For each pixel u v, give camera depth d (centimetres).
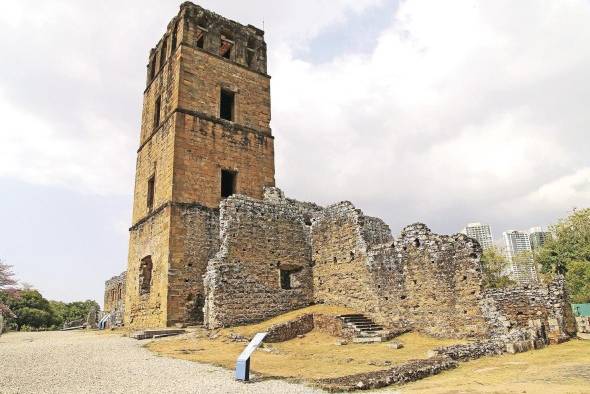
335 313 1944
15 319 4616
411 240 1903
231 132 2677
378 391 850
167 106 2647
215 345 1584
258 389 851
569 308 1633
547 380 892
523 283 1599
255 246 2194
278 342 1745
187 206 2320
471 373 1029
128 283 2639
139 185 2820
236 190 2609
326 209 2373
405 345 1576
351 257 2155
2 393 826
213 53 2789
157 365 1143
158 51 3081
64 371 1058
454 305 1709
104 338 1881
